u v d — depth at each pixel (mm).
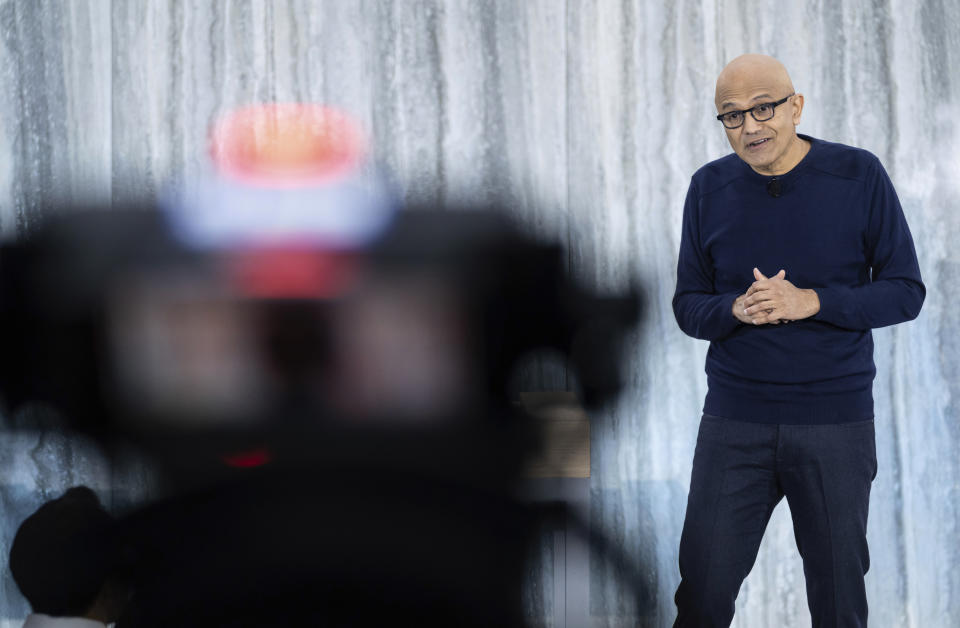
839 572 2377
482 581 260
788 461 2385
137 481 241
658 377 3617
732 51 3652
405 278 233
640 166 3670
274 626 250
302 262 229
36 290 229
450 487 249
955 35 3615
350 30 3633
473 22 3635
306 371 230
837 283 2373
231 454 234
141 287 229
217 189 234
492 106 3650
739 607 3629
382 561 249
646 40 3650
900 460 3645
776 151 2355
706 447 2479
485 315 240
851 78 3635
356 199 234
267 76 3646
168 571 252
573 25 3652
